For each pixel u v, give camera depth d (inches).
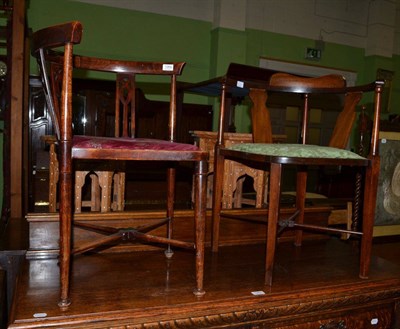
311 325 50.6
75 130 108.6
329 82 61.6
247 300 45.3
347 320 52.7
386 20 179.2
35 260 53.5
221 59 145.8
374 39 178.2
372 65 179.5
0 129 105.2
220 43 145.0
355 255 64.5
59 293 43.3
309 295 48.5
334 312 51.5
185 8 144.5
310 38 169.2
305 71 169.6
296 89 63.1
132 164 101.3
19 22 90.1
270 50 161.5
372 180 52.6
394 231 84.8
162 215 60.4
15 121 90.4
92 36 130.6
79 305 40.9
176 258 58.0
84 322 38.4
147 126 123.4
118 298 43.2
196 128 136.9
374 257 65.1
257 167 67.5
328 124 187.2
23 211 96.8
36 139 107.6
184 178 102.7
